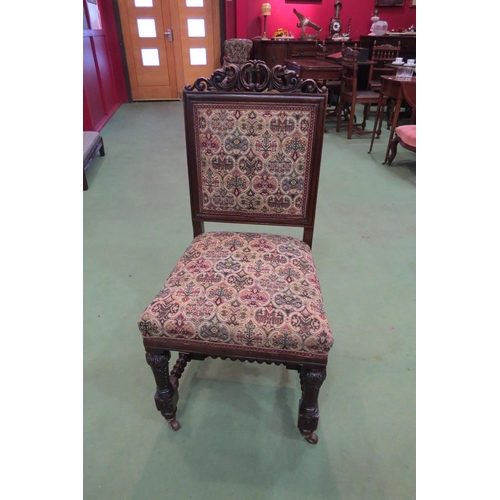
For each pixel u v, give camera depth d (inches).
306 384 36.5
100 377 50.0
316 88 39.6
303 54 192.7
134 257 74.8
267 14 193.0
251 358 35.5
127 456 40.8
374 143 151.1
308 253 44.8
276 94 39.9
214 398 47.5
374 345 54.6
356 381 49.3
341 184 110.7
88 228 85.8
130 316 59.8
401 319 59.2
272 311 34.9
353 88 147.4
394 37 187.2
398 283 67.4
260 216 46.4
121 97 225.1
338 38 195.2
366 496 37.5
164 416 42.2
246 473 39.4
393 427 43.9
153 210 94.7
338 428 43.8
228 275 38.8
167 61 221.9
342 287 66.2
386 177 116.2
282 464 40.2
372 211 94.0
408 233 84.0
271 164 42.9
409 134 110.7
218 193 45.5
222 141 42.5
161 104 223.1
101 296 63.9
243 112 40.9
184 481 38.6
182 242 80.2
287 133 41.3
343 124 180.7
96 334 56.4
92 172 120.2
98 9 188.7
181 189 107.6
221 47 222.1
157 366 37.8
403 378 49.8
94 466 39.9
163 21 210.8
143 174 118.8
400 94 116.5
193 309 35.4
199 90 41.2
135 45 214.5
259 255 42.2
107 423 44.3
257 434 43.2
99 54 178.1
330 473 39.4
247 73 40.4
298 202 44.8
